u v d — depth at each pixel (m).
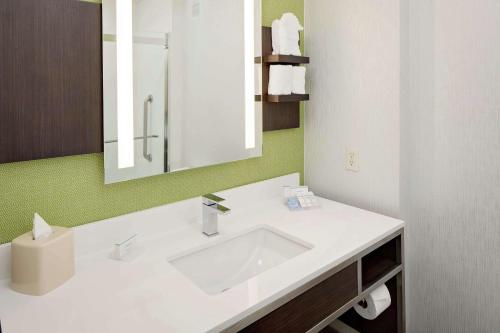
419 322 1.59
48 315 0.81
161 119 1.24
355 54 1.54
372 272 1.34
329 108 1.68
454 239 1.44
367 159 1.55
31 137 0.98
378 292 1.30
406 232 1.54
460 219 1.42
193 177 1.41
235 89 1.44
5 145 0.95
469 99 1.34
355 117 1.58
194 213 1.39
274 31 1.52
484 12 1.28
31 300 0.88
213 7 1.34
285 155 1.74
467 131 1.36
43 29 0.98
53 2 0.99
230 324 0.81
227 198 1.50
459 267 1.44
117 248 1.09
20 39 0.94
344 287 1.14
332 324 1.68
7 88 0.94
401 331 1.46
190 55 1.29
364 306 1.32
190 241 1.23
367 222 1.39
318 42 1.68
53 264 0.92
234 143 1.47
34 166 1.04
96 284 0.95
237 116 1.46
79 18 1.04
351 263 1.15
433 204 1.48
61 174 1.09
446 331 1.50
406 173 1.50
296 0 1.69
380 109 1.48
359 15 1.50
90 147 1.10
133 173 1.19
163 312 0.83
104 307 0.85
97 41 1.08
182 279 0.98
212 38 1.35
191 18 1.28
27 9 0.95
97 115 1.10
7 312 0.82
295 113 1.71
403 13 1.40
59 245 0.94
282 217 1.45
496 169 1.31
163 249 1.17
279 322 0.94
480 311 1.40
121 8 1.11
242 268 1.32
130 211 1.25
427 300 1.55
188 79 1.30
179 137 1.30
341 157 1.66
